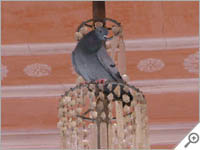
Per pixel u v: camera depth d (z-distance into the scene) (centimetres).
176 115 963
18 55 809
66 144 519
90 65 522
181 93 912
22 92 899
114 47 561
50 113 962
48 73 857
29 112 957
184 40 771
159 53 813
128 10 702
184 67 845
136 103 507
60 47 788
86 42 527
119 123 509
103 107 507
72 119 559
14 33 751
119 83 502
